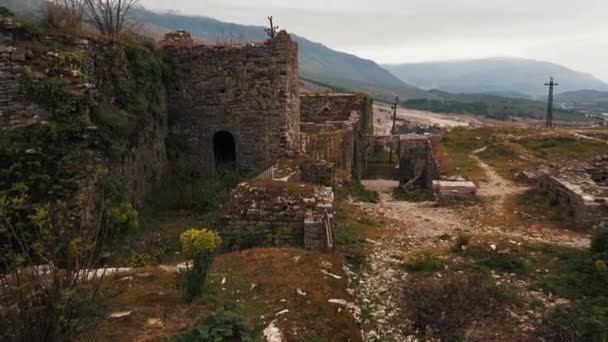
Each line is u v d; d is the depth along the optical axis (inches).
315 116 1302.9
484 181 749.9
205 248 293.7
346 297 322.3
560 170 659.4
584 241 476.1
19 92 412.5
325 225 430.3
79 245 261.1
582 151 931.3
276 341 245.1
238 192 490.3
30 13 530.6
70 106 424.5
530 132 1128.2
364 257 428.1
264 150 765.9
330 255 402.0
